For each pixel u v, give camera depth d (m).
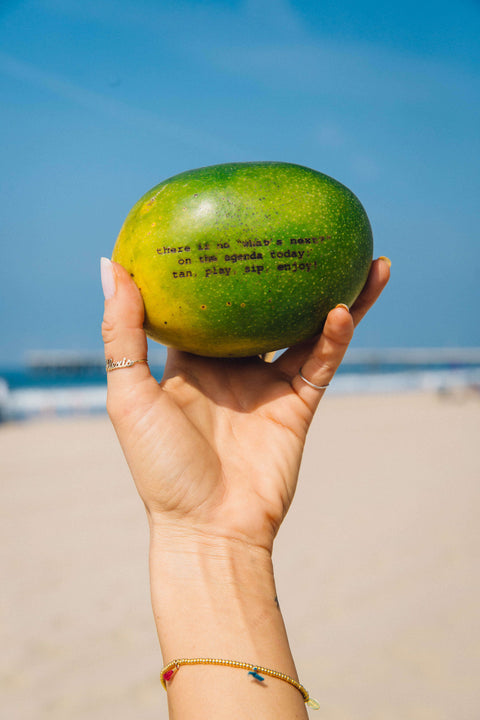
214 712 0.28
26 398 3.68
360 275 0.39
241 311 0.37
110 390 0.36
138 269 0.37
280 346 0.39
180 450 0.34
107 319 0.36
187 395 0.38
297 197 0.37
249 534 0.34
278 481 0.36
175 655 0.30
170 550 0.34
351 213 0.38
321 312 0.38
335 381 5.74
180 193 0.37
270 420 0.38
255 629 0.31
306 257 0.36
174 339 0.38
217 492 0.35
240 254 0.36
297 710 0.28
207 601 0.32
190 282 0.36
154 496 0.34
